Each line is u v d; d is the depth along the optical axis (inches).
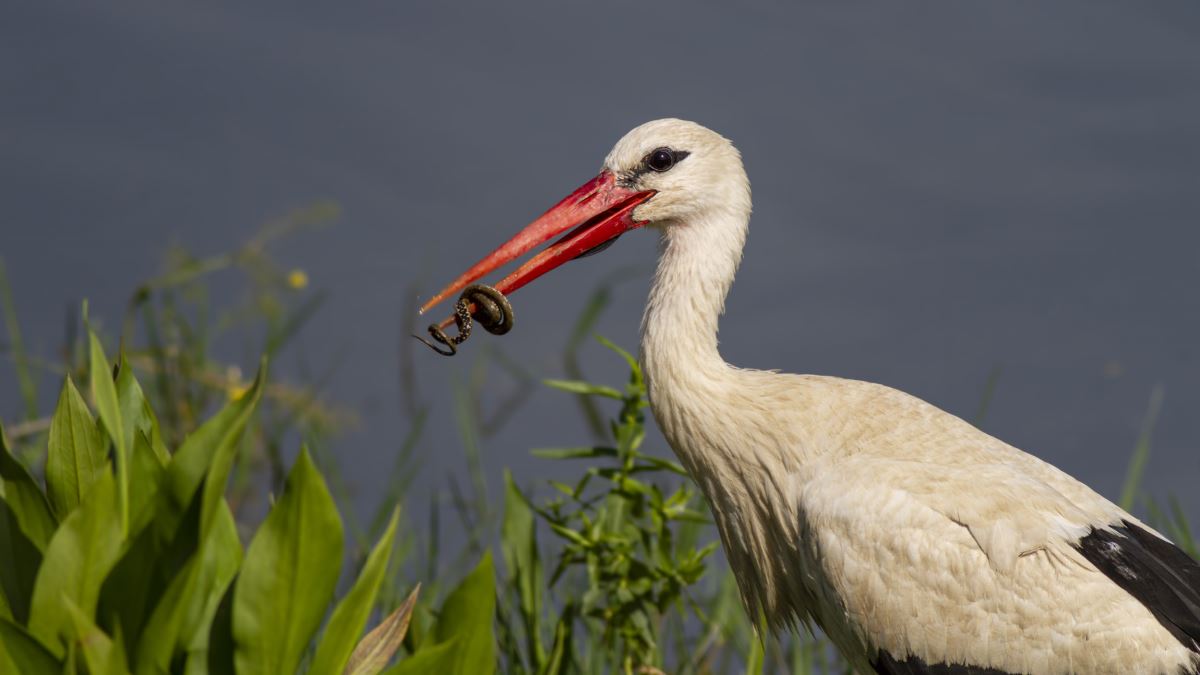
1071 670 311.6
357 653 260.7
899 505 319.9
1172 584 317.7
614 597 373.7
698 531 429.4
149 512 234.7
